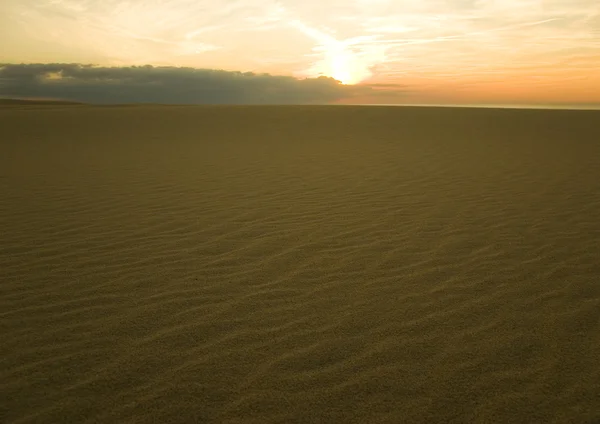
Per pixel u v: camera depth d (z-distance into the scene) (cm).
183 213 592
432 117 2070
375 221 552
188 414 221
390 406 226
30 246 465
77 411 223
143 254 444
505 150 1169
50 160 1041
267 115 2216
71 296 352
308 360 266
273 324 309
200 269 407
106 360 267
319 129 1736
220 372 255
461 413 220
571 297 342
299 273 397
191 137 1518
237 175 855
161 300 346
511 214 574
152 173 877
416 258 429
